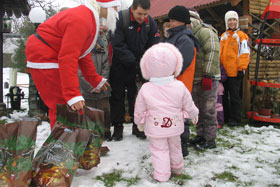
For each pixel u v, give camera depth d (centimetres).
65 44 195
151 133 227
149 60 226
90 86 323
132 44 327
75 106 202
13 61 1001
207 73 295
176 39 262
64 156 198
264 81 485
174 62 225
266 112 448
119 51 317
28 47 211
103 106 342
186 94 227
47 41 206
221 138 362
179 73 244
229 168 256
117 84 344
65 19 201
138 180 228
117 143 337
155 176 229
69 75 196
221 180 229
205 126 313
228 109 462
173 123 224
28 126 195
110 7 224
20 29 852
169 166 229
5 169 185
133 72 342
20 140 190
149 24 331
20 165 186
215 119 311
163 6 693
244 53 420
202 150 308
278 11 419
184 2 603
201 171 248
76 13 201
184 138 274
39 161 199
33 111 486
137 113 232
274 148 320
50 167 194
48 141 205
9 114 524
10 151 188
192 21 306
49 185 186
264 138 363
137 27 321
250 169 254
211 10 576
